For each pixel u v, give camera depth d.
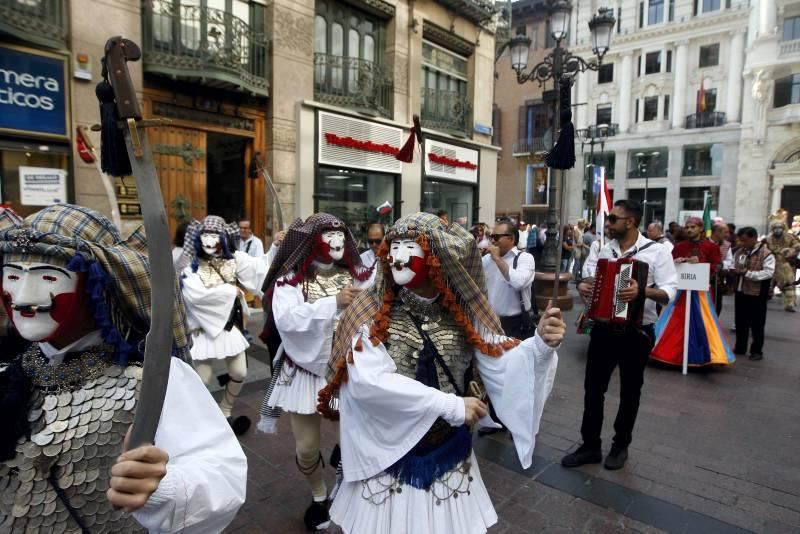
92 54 6.69
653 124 30.95
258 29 8.81
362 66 10.41
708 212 11.91
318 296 2.96
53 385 1.34
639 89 31.14
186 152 8.00
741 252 7.04
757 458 3.86
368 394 1.73
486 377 1.97
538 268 12.80
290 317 2.74
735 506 3.20
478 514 1.82
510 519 3.05
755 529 2.96
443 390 1.87
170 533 1.16
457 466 1.81
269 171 8.98
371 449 1.79
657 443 4.12
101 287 1.32
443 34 12.33
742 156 28.67
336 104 9.98
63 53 6.45
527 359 1.86
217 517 1.23
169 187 7.86
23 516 1.28
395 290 1.98
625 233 3.93
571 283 14.86
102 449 1.34
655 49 30.45
